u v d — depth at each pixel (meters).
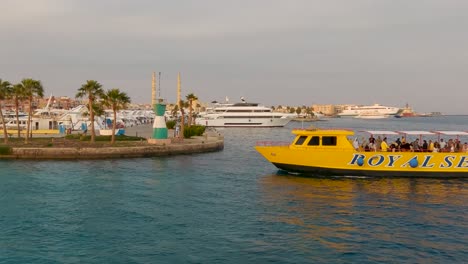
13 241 19.62
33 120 88.44
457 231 21.14
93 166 45.06
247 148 68.75
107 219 23.33
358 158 35.03
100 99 60.06
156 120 60.84
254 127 151.12
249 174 39.44
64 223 22.56
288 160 36.81
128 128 105.31
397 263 17.02
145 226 22.02
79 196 29.33
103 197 29.00
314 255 17.80
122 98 58.75
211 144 62.72
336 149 35.94
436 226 21.95
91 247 18.84
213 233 20.77
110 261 17.20
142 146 54.94
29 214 24.36
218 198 28.70
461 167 34.53
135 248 18.70
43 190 31.48
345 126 186.38
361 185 32.66
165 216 23.98
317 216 23.83
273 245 19.02
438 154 34.66
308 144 36.56
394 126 189.88
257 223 22.48
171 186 33.31
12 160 49.69
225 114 149.50
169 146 56.38
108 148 52.38
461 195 29.20
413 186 32.16
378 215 24.03
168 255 17.83
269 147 37.19
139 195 29.73
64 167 44.16
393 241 19.58
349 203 26.92
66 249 18.59
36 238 20.06
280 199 28.20
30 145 55.12
